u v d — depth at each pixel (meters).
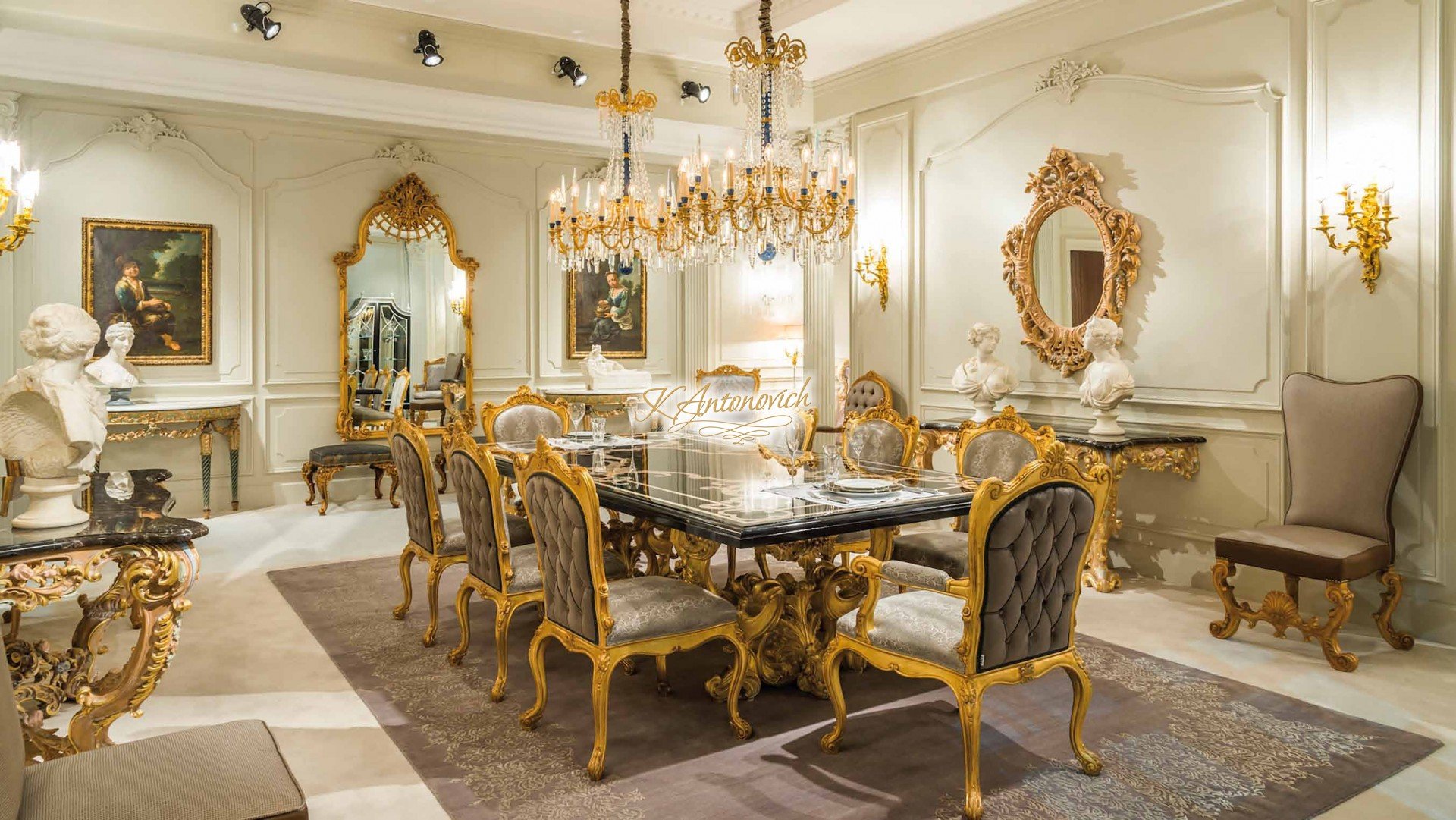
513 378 8.02
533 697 3.24
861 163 6.75
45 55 5.85
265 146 6.93
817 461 4.05
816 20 5.73
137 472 3.54
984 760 2.70
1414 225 3.87
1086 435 4.77
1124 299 5.07
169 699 3.21
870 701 3.19
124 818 1.60
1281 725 2.94
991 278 5.84
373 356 7.37
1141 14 4.93
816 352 7.41
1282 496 4.40
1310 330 4.27
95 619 2.52
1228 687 3.28
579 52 6.45
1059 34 5.36
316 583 4.82
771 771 2.64
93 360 6.23
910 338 6.45
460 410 7.72
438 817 2.38
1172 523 4.87
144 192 6.49
